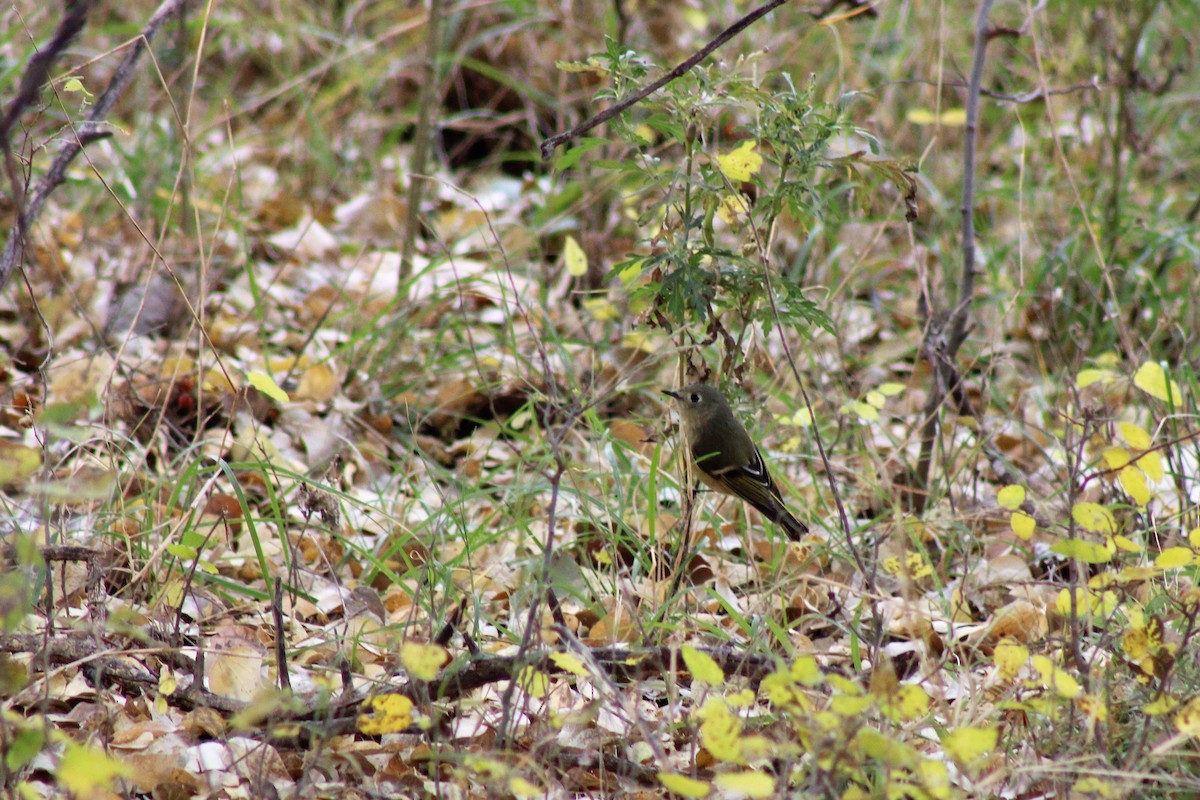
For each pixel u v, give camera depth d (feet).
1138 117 55.06
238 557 30.99
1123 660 22.93
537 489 32.68
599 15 60.95
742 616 27.78
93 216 49.80
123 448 34.12
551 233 50.49
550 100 57.57
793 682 18.38
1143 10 47.11
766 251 27.43
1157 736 22.21
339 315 43.16
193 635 26.76
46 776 21.98
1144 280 47.65
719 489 28.89
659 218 28.50
